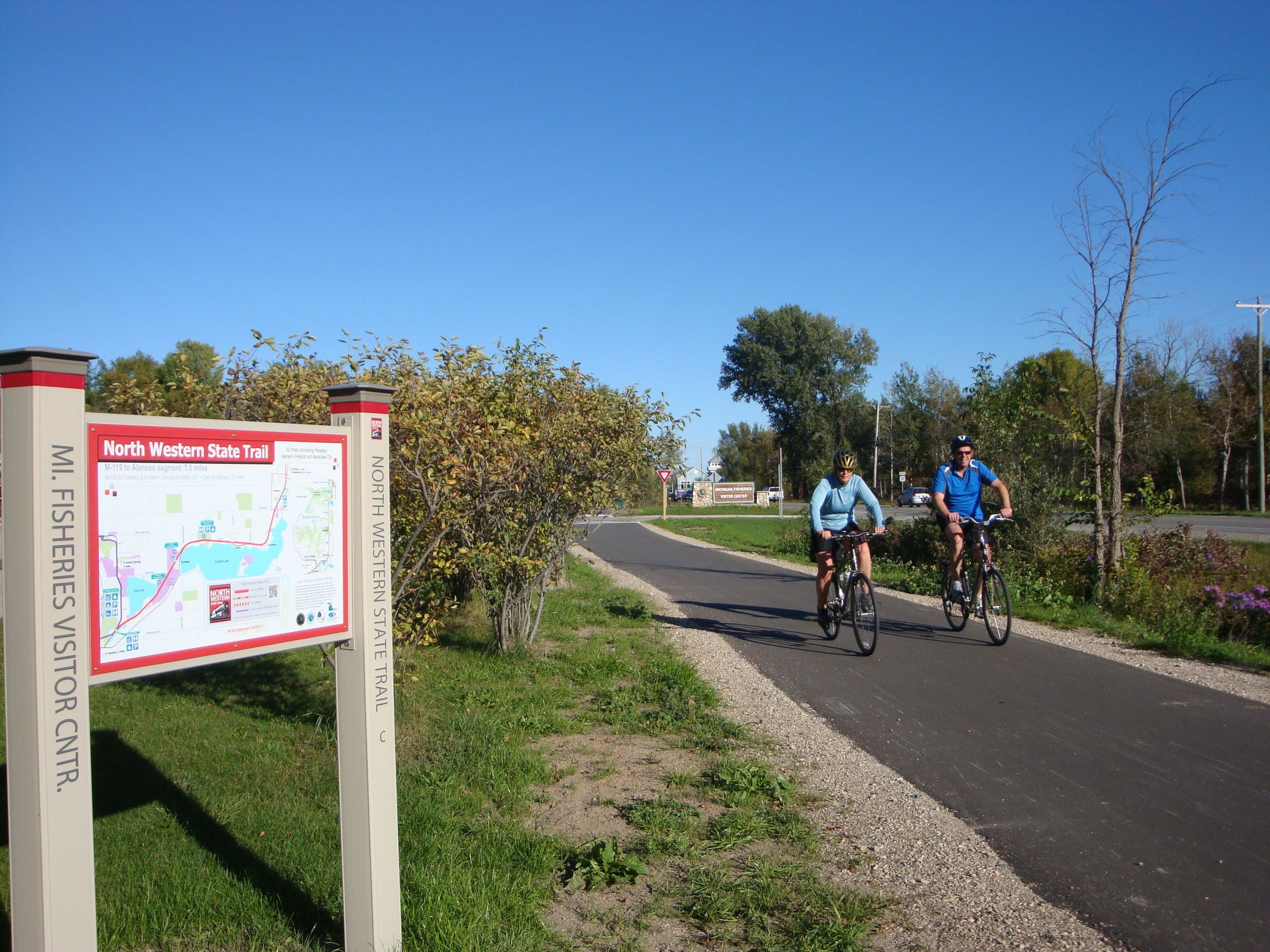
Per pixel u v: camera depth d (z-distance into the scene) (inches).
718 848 159.3
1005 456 507.2
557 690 269.3
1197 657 318.0
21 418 90.5
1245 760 202.2
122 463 98.9
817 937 127.5
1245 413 1914.4
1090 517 477.4
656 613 440.1
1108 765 200.5
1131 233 428.5
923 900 140.8
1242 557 484.4
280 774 200.2
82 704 93.8
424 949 124.9
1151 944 126.0
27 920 92.0
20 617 91.0
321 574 118.2
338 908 140.2
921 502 601.6
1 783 212.7
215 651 106.8
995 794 184.2
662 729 233.8
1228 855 153.3
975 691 269.7
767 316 2805.1
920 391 2502.5
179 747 220.1
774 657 325.7
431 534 236.7
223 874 151.3
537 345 291.9
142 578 100.6
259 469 111.7
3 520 91.7
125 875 151.5
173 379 275.0
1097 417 440.8
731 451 3873.0
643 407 320.2
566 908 140.0
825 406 2815.0
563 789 191.0
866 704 256.7
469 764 199.6
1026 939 128.0
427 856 152.6
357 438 122.0
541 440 270.8
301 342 255.3
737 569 703.1
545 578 321.1
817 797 185.0
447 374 227.0
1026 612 411.2
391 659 124.7
